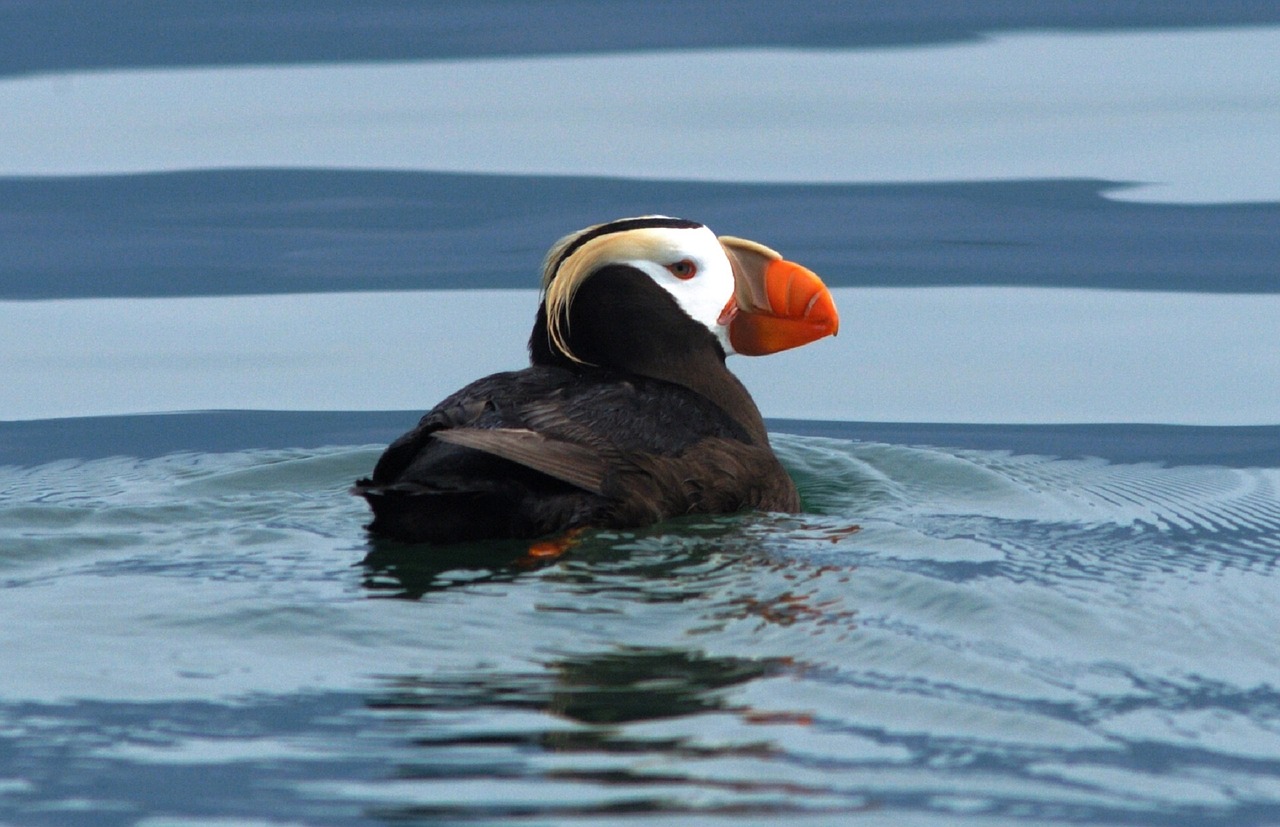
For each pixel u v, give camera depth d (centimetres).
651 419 1001
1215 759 759
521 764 729
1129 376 1563
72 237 1936
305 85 2470
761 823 687
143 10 2856
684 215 1948
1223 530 1124
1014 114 2333
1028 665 843
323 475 1217
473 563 945
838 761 738
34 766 737
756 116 2330
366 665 826
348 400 1495
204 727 768
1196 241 1891
